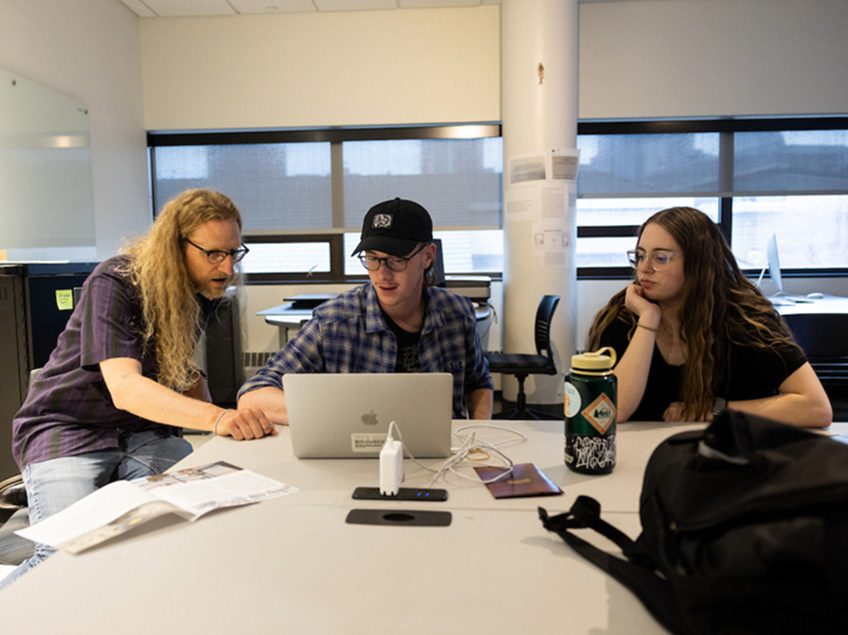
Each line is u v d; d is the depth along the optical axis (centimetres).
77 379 153
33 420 155
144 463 156
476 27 433
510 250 407
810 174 441
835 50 424
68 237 337
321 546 80
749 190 444
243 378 432
